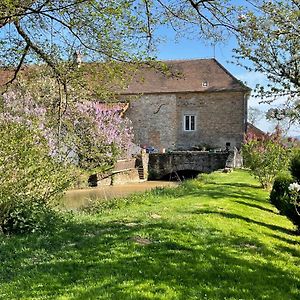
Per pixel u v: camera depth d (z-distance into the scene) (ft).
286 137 53.26
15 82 36.29
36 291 15.90
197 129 128.26
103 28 27.02
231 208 36.17
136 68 29.09
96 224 27.89
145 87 131.85
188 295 15.71
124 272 17.98
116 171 97.30
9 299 15.16
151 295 15.49
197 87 128.47
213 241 23.75
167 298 15.29
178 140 129.18
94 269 18.39
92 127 75.25
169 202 38.91
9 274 18.07
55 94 46.32
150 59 28.63
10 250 21.42
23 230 25.14
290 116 29.81
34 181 26.73
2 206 25.02
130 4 25.41
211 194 44.80
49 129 37.17
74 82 32.83
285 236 29.43
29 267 18.89
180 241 23.08
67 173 31.73
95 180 88.84
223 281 17.56
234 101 125.59
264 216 35.96
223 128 126.41
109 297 15.21
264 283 17.90
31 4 25.96
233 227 28.30
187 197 42.70
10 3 23.03
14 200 25.41
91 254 20.66
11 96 48.34
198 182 60.08
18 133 26.14
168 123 129.59
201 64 135.95
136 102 130.93
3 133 25.41
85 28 27.25
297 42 27.91
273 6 24.34
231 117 125.90
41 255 20.70
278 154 53.72
